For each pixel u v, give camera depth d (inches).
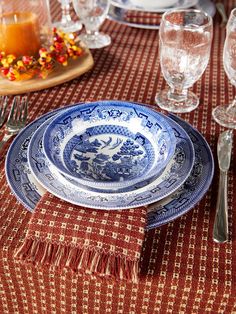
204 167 22.1
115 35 38.4
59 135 21.8
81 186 19.7
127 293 19.0
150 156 21.8
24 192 20.4
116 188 19.6
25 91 29.5
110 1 38.9
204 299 18.4
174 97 29.3
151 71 33.1
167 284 18.2
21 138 23.2
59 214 18.8
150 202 19.1
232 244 19.3
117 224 18.5
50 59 30.1
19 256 18.0
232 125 26.8
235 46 26.3
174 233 19.7
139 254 17.7
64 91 30.1
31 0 31.4
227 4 44.2
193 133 24.4
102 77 32.0
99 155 22.1
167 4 38.4
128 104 23.2
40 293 20.1
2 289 20.5
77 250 18.0
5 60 29.7
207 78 32.3
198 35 26.9
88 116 23.1
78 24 39.6
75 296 19.7
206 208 20.9
